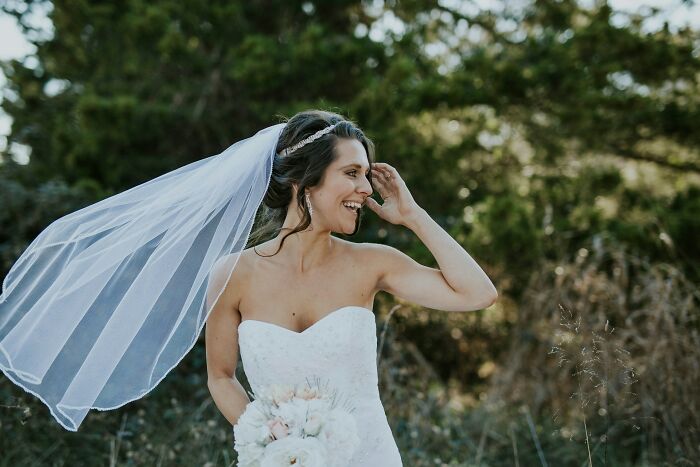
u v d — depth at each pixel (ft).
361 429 8.50
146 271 8.65
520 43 28.71
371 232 23.79
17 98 28.50
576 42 24.75
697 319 17.02
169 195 8.92
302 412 7.34
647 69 25.30
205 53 27.50
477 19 29.84
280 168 8.84
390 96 23.72
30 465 13.69
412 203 9.21
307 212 8.73
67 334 8.80
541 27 29.19
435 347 26.09
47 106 28.12
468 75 24.45
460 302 8.86
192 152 27.37
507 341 24.57
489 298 8.80
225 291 8.85
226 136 26.84
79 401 8.56
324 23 28.17
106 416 15.61
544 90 24.82
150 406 16.30
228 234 8.64
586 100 24.12
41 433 14.83
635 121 25.48
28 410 12.70
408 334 25.62
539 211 24.71
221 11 25.67
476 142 25.96
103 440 14.84
